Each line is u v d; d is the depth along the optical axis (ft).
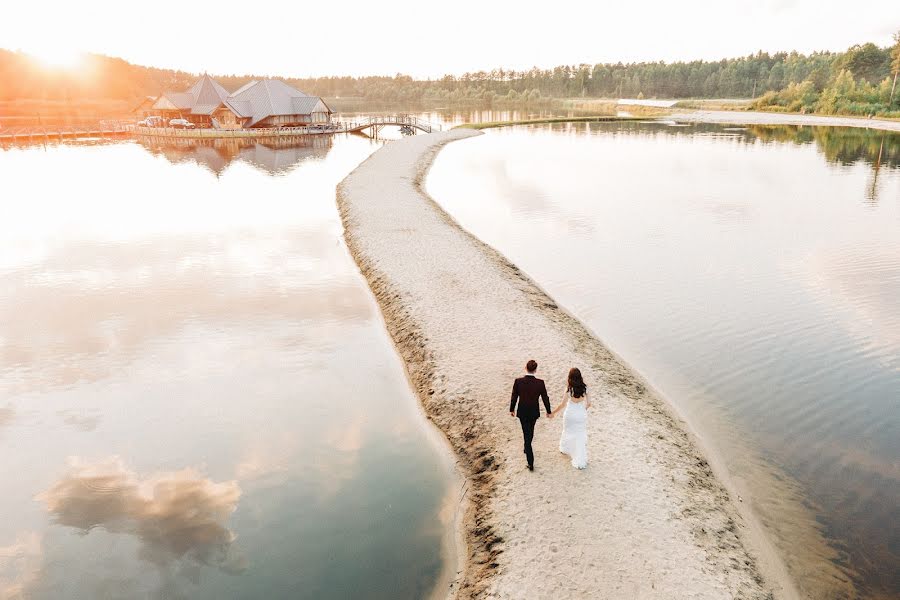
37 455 36.55
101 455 36.63
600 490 30.37
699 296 60.85
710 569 25.44
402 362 48.75
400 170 151.23
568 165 169.37
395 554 28.27
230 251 82.12
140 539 29.43
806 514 29.50
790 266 70.49
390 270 69.05
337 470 34.96
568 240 84.43
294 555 28.22
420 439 38.11
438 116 468.34
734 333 51.62
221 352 50.78
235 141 267.18
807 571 25.85
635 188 128.98
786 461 33.86
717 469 33.17
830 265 70.49
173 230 94.48
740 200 113.09
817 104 380.37
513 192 125.80
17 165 182.60
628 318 55.31
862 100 359.66
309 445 37.55
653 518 28.40
